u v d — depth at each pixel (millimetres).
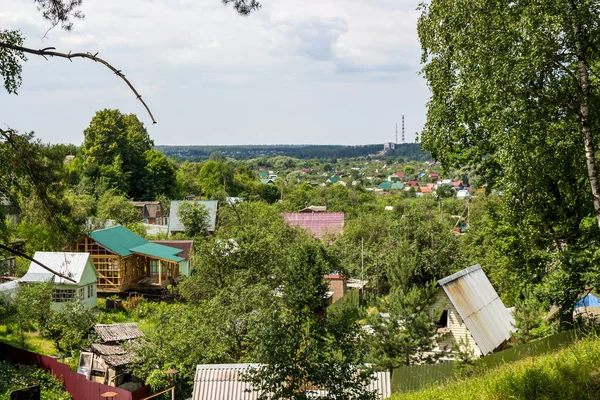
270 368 11594
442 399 10430
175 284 46531
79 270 38250
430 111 21766
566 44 14906
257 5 9492
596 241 17969
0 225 20438
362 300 43281
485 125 17328
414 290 19516
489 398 9406
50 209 15297
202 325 25375
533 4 14664
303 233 52281
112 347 26859
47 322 29375
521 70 14711
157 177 92938
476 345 22016
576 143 16328
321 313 29688
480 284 25656
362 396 11523
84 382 22844
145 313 38531
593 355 9703
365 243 55625
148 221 82688
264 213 62594
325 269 25859
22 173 14711
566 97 15477
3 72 13469
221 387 18609
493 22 16188
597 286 16828
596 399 8375
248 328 23125
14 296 32375
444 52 20359
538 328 22391
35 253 39062
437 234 47000
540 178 15969
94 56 8555
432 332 19000
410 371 16609
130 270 45000
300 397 11297
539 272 20688
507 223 20359
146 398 23438
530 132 15484
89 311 30062
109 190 73312
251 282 31078
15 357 24703
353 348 12648
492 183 21297
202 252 32750
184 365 26156
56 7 9930
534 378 9273
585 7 14227
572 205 19062
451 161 21594
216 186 107062
